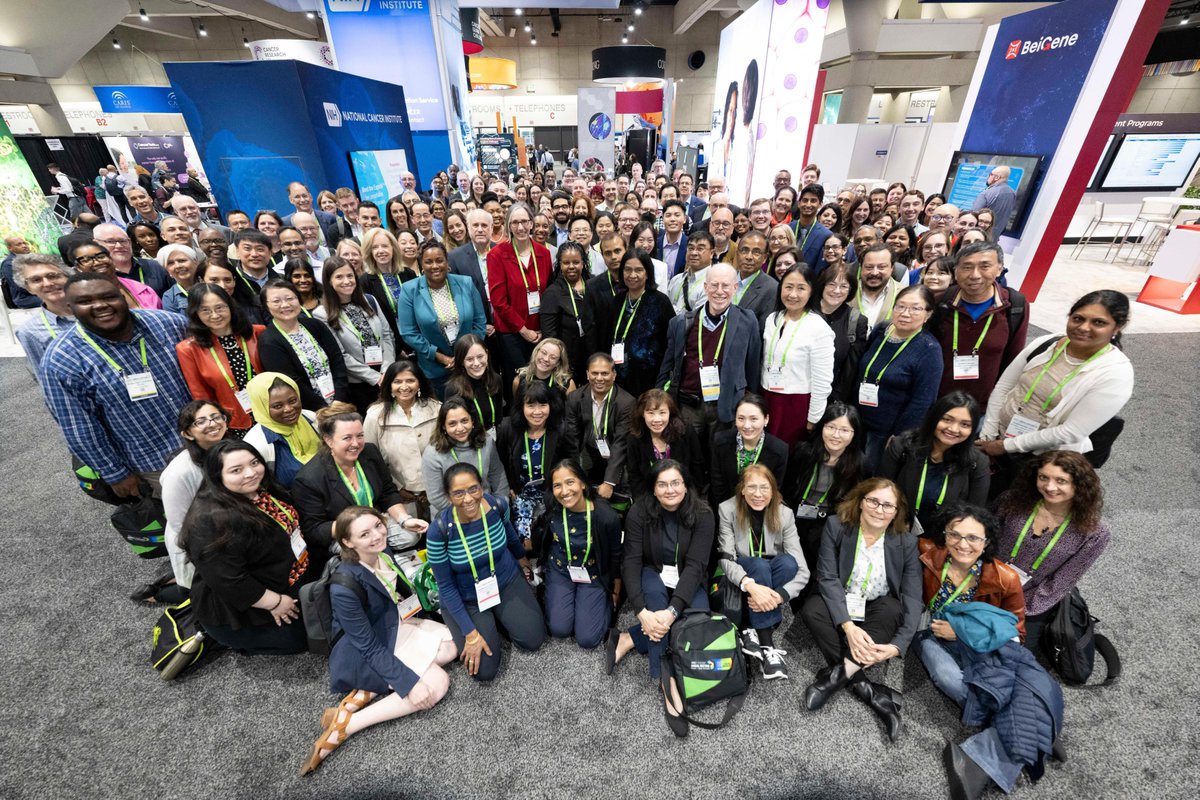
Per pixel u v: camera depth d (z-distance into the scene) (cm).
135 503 271
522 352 398
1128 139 935
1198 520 314
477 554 234
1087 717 211
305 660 244
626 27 1984
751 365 297
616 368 348
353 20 812
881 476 271
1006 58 573
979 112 623
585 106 1219
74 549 309
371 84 705
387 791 192
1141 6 425
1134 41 437
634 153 1551
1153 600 262
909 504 254
